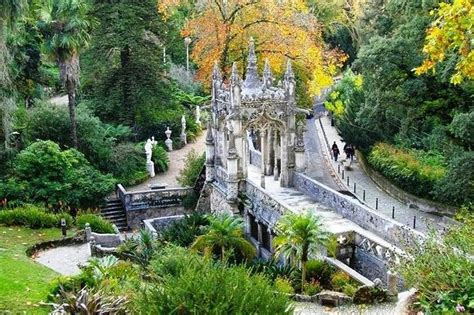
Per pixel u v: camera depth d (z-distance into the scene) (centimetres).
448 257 1362
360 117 3688
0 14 2572
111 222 3556
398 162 4044
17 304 1705
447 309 1288
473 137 2864
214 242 2525
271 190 3194
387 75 3183
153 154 4562
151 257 2453
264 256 2934
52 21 3756
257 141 4266
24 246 2700
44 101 4400
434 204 3612
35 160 3369
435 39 1653
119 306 1464
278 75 4138
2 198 3278
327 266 2212
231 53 4200
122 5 4688
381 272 2189
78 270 2469
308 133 6178
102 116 4994
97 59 4769
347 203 2642
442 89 3219
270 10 4109
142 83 4906
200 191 3809
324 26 6238
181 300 1089
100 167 4172
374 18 4644
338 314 1789
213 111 3434
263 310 1086
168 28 5900
